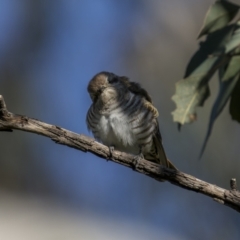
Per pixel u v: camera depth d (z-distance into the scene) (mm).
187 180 7422
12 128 7273
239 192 7262
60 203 15039
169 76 14273
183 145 13070
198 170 12945
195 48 14391
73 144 7480
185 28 14617
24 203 14914
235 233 13047
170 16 14758
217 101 5953
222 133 13062
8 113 7215
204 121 13000
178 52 14461
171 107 13688
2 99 7078
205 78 6180
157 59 14438
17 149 15422
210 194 7324
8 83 15859
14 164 15312
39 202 15031
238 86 6191
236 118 6312
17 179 15234
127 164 7652
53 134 7387
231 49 5844
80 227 14273
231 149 13016
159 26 14734
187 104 6312
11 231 13914
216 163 12977
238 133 13039
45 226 14250
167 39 14594
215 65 6074
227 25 6062
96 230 14141
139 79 14328
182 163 13000
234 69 5945
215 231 13156
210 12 6066
